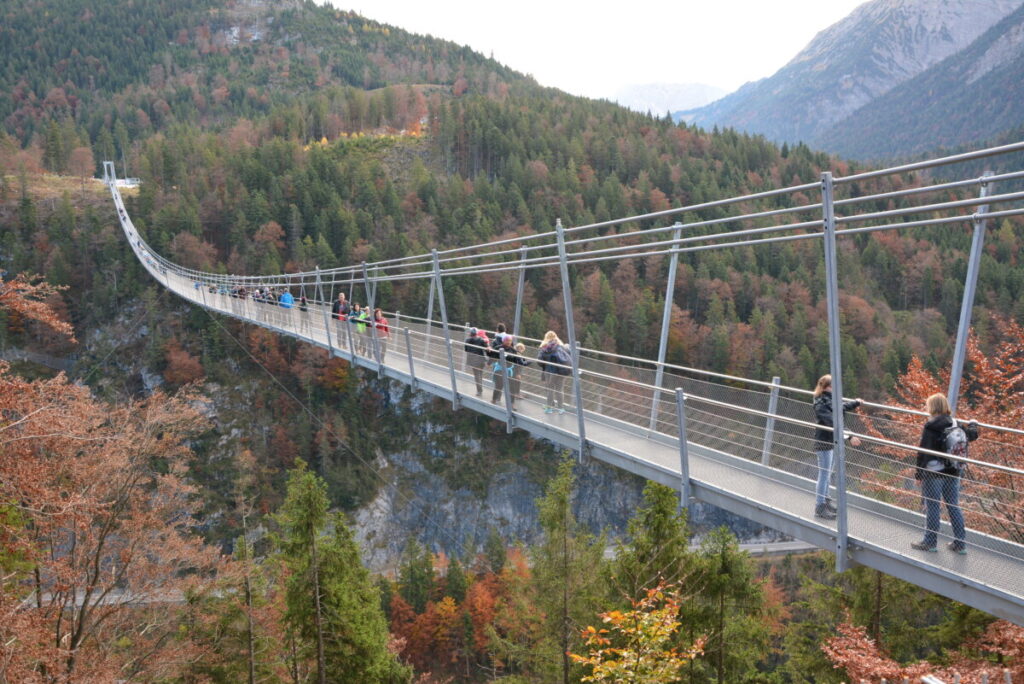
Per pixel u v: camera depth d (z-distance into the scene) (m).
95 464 12.07
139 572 13.60
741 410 7.07
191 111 196.00
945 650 10.70
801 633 13.62
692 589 13.38
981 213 5.75
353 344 18.47
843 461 5.93
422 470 65.81
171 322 76.75
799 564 40.75
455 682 35.06
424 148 138.00
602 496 61.56
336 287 81.75
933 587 5.52
